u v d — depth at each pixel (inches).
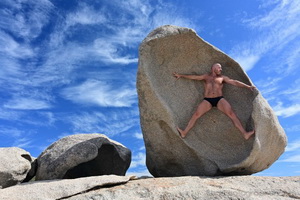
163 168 305.3
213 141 299.9
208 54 314.0
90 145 307.9
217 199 200.5
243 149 287.9
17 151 293.4
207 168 284.4
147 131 295.3
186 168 294.0
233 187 218.7
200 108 300.7
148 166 319.3
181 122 300.2
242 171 281.1
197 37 304.0
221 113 308.8
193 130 301.0
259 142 269.0
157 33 299.3
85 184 221.8
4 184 257.0
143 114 292.5
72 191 213.5
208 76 310.5
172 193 208.1
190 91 314.8
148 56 295.4
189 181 231.5
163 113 285.7
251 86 295.9
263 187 219.0
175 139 290.8
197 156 287.4
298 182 226.7
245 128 296.0
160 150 296.0
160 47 300.8
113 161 343.9
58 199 206.7
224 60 313.0
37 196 206.2
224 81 307.6
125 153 355.6
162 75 305.3
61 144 321.1
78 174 310.2
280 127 293.9
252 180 233.5
